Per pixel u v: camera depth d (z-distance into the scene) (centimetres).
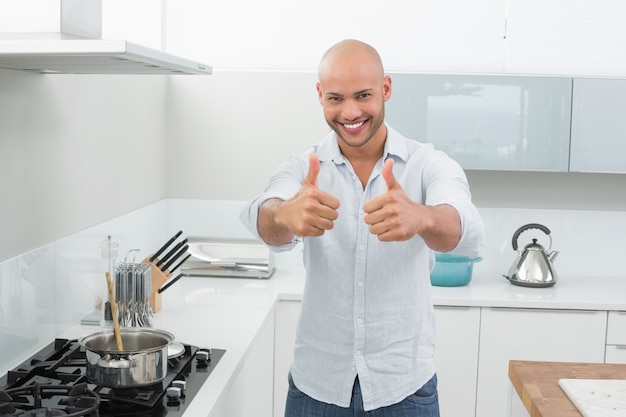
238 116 400
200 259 379
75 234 274
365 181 218
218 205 404
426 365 217
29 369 225
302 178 223
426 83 365
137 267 260
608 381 220
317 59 396
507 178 410
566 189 410
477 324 351
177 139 402
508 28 388
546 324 351
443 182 198
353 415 216
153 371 205
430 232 165
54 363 224
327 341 219
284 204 169
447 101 364
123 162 328
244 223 198
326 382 218
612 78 364
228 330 282
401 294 214
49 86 251
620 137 366
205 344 262
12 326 229
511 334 351
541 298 353
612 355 352
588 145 366
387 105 367
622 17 385
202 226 405
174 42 399
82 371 226
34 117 242
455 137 366
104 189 304
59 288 261
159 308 311
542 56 388
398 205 158
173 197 405
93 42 164
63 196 264
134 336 226
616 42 386
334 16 393
